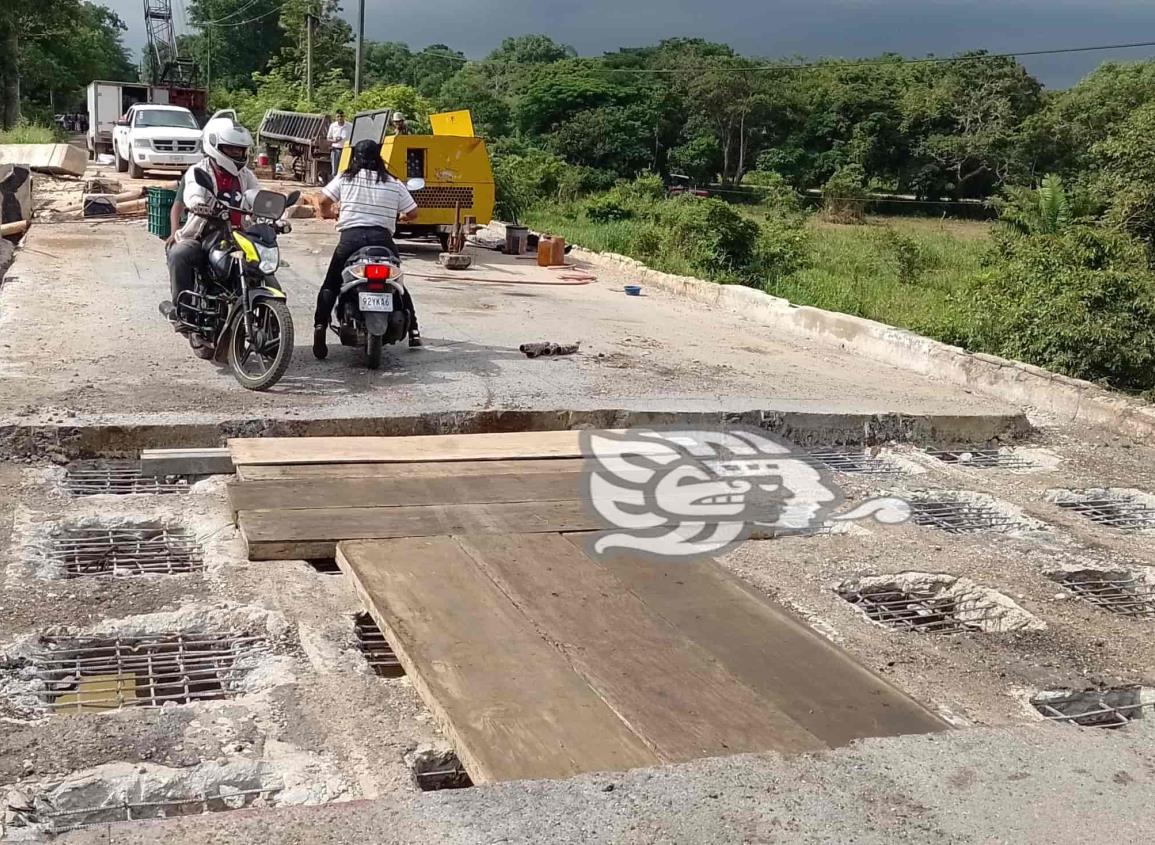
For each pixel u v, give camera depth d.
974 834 2.56
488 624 3.71
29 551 4.20
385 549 4.32
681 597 4.10
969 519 5.52
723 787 2.70
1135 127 14.78
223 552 4.36
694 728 3.12
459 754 2.96
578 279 12.58
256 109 32.69
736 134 59.78
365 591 3.91
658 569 4.36
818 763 2.85
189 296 6.71
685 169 57.06
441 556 4.30
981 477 6.19
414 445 5.70
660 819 2.54
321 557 4.39
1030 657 3.90
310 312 8.95
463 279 11.92
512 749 2.91
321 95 32.31
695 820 2.54
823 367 8.37
